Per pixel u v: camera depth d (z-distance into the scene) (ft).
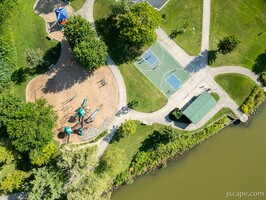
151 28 246.88
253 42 278.46
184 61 274.57
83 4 270.46
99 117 268.00
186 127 273.95
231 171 276.41
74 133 266.36
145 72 271.28
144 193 270.46
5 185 250.37
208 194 273.75
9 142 245.86
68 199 234.58
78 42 247.91
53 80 267.59
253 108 278.67
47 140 240.53
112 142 268.21
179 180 273.33
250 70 278.67
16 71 265.54
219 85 276.82
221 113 276.82
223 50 264.52
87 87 268.41
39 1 269.44
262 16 278.87
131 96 270.05
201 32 276.41
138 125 269.85
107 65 269.03
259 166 277.64
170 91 272.72
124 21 248.52
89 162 238.27
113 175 265.54
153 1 273.54
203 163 275.59
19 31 266.57
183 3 275.80
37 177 236.43
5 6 255.91
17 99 246.27
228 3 278.05
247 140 279.08
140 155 267.39
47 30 268.41
